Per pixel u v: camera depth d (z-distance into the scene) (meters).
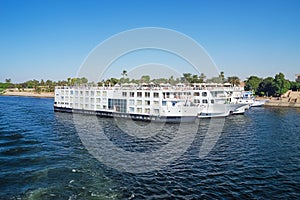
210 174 37.81
